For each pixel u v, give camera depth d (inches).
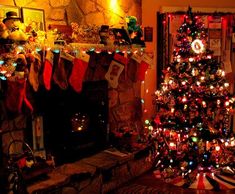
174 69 144.9
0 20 101.1
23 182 99.0
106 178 133.6
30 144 117.3
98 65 142.6
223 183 136.9
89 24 138.9
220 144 137.3
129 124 166.1
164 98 147.0
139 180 143.6
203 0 175.5
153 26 174.7
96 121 142.3
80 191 118.9
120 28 148.3
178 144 142.2
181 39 145.2
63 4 126.7
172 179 141.6
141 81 171.3
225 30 175.5
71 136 129.8
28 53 101.2
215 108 140.3
